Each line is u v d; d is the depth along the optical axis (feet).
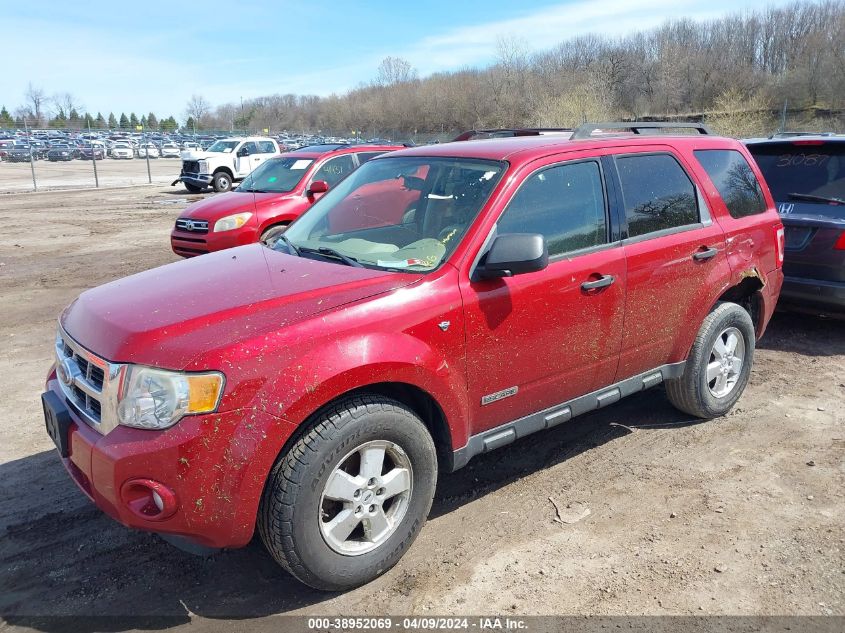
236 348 8.82
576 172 12.66
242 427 8.70
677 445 14.71
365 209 13.17
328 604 9.86
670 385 15.26
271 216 30.48
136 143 195.52
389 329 9.90
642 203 13.55
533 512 12.17
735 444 14.71
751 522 11.74
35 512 12.26
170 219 57.77
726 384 15.97
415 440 10.23
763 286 16.24
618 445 14.79
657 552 10.94
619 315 12.91
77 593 10.13
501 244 10.54
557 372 12.23
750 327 15.98
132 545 11.31
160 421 8.60
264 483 8.93
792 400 17.06
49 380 11.28
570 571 10.50
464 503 12.53
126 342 9.07
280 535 9.17
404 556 10.94
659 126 15.11
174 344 8.91
